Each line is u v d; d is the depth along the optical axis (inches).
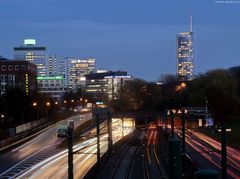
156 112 6692.9
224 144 1268.5
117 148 4928.6
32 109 7175.2
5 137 5226.4
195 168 1631.4
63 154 4451.3
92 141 5861.2
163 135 4630.9
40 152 4633.4
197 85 7101.4
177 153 1032.8
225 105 6628.9
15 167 3695.9
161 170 3319.4
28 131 6181.1
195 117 6875.0
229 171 3211.1
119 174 3287.4
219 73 6998.0
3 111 6766.7
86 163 3924.7
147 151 4901.6
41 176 3270.2
